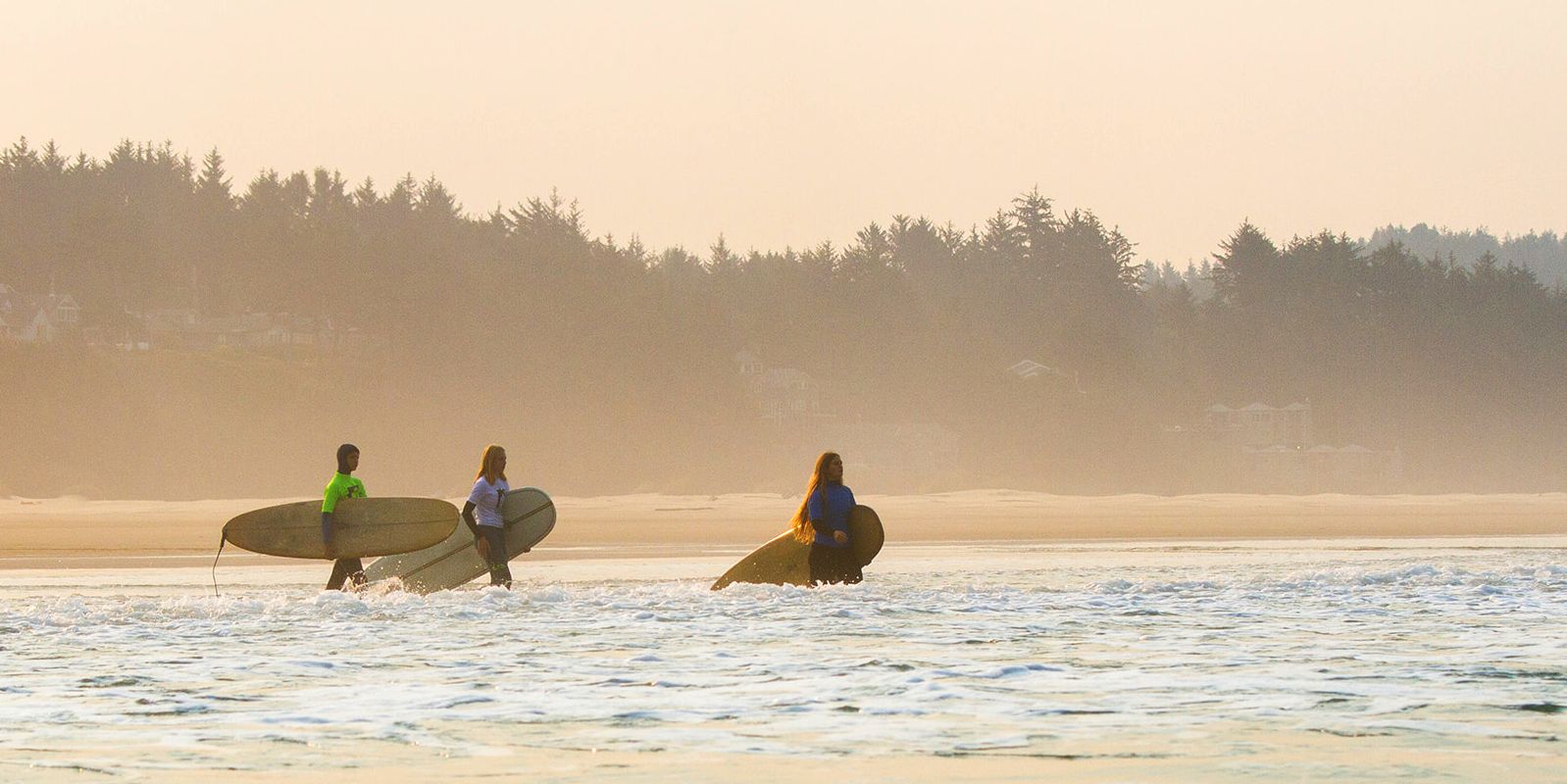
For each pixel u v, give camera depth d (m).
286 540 64.06
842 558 62.81
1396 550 111.88
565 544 128.75
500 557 60.97
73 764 24.53
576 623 49.97
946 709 30.39
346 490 62.94
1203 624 49.31
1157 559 96.69
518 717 29.50
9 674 36.81
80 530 158.25
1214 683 34.16
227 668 37.91
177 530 158.75
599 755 25.34
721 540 136.75
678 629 47.78
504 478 62.34
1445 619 51.25
